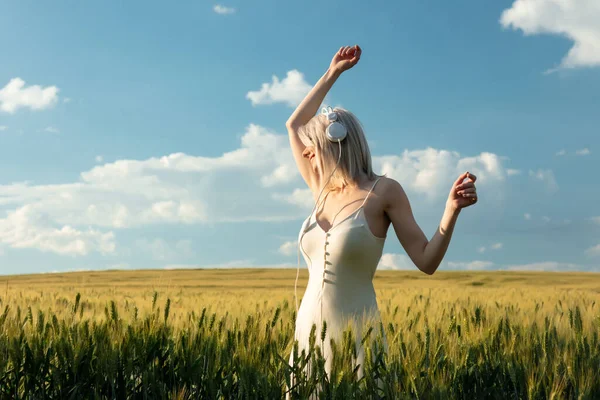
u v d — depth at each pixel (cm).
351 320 218
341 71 286
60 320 292
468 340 278
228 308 536
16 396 224
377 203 229
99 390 223
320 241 233
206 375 220
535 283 2533
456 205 205
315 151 242
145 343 238
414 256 226
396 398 188
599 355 262
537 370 237
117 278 2839
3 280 2662
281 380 205
